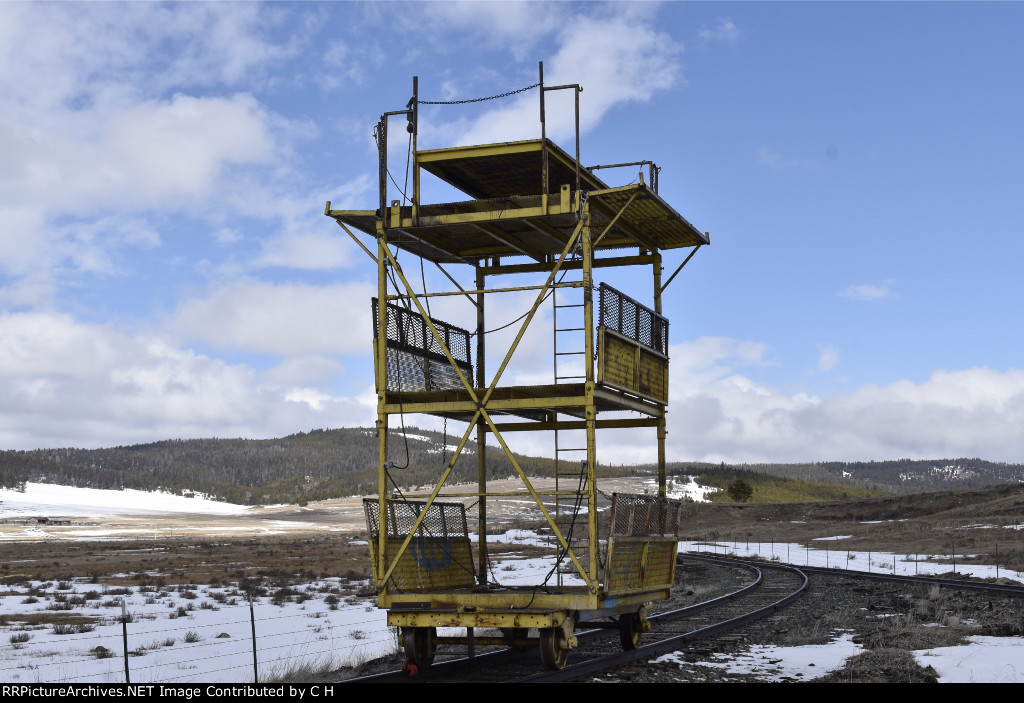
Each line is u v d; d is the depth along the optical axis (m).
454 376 16.58
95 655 21.11
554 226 15.47
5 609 34.81
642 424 16.50
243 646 22.20
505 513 181.75
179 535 152.88
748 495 177.75
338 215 14.52
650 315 15.68
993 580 31.81
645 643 15.98
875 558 50.25
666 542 16.09
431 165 14.98
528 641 13.49
